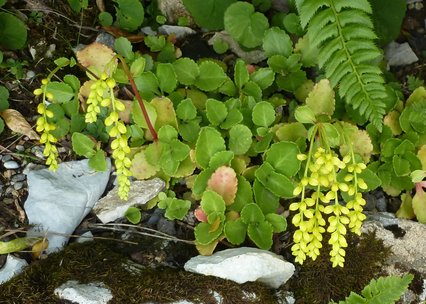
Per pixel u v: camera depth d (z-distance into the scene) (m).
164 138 0.76
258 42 0.84
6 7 0.82
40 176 0.75
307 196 0.79
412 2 0.95
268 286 0.73
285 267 0.71
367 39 0.73
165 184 0.77
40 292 0.68
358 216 0.62
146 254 0.74
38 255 0.72
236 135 0.77
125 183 0.65
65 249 0.72
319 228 0.62
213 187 0.75
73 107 0.77
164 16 0.89
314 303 0.74
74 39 0.84
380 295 0.67
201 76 0.80
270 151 0.75
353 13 0.73
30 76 0.80
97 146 0.77
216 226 0.73
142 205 0.77
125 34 0.86
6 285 0.69
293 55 0.82
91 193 0.76
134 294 0.69
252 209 0.74
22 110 0.79
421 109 0.80
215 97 0.83
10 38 0.79
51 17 0.83
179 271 0.71
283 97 0.85
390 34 0.86
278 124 0.78
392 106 0.80
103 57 0.78
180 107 0.77
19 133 0.77
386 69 0.88
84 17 0.85
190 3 0.85
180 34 0.88
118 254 0.73
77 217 0.75
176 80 0.78
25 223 0.74
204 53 0.88
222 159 0.75
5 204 0.75
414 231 0.77
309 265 0.75
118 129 0.63
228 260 0.70
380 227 0.76
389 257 0.75
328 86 0.78
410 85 0.88
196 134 0.78
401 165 0.78
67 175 0.76
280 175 0.75
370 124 0.80
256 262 0.70
